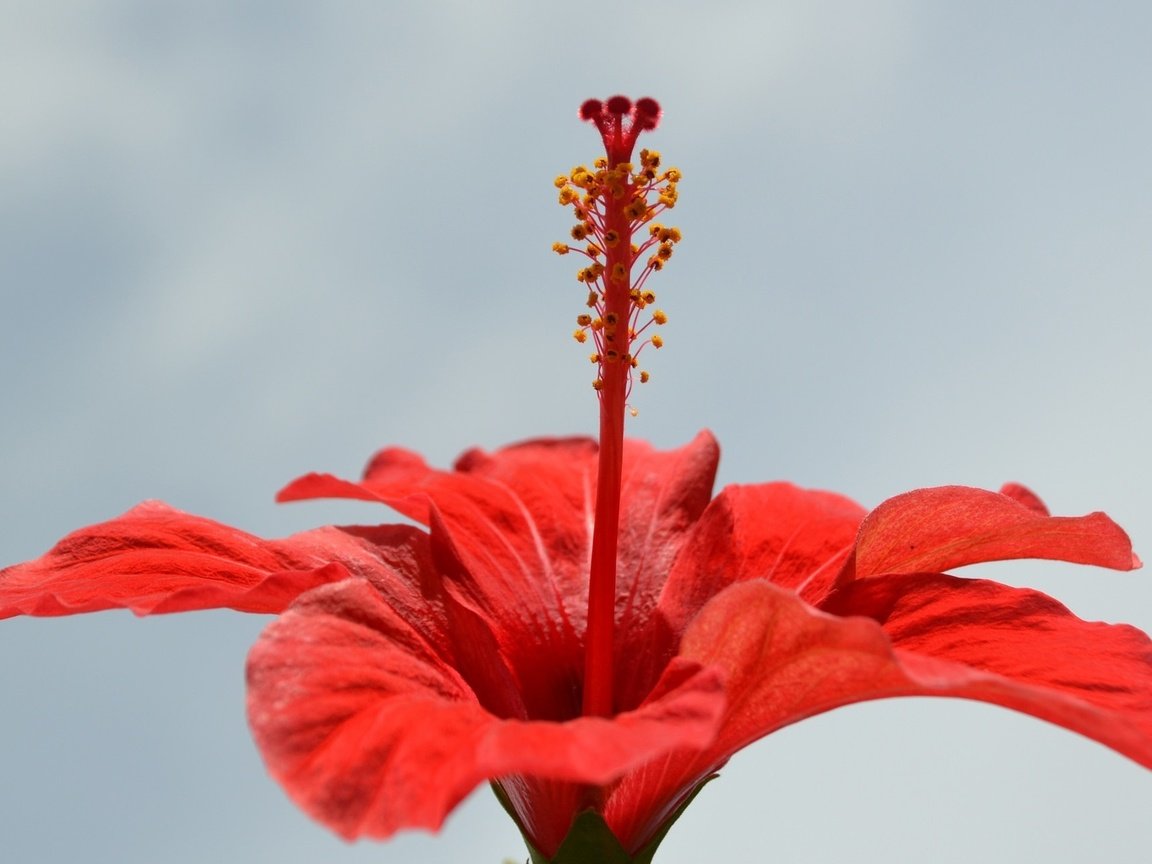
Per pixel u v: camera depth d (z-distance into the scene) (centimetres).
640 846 29
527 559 32
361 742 25
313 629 27
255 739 25
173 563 30
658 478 34
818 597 31
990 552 30
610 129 30
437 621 30
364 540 31
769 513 32
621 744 25
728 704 27
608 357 29
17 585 29
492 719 26
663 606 31
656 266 30
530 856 29
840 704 27
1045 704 25
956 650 29
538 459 35
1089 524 29
